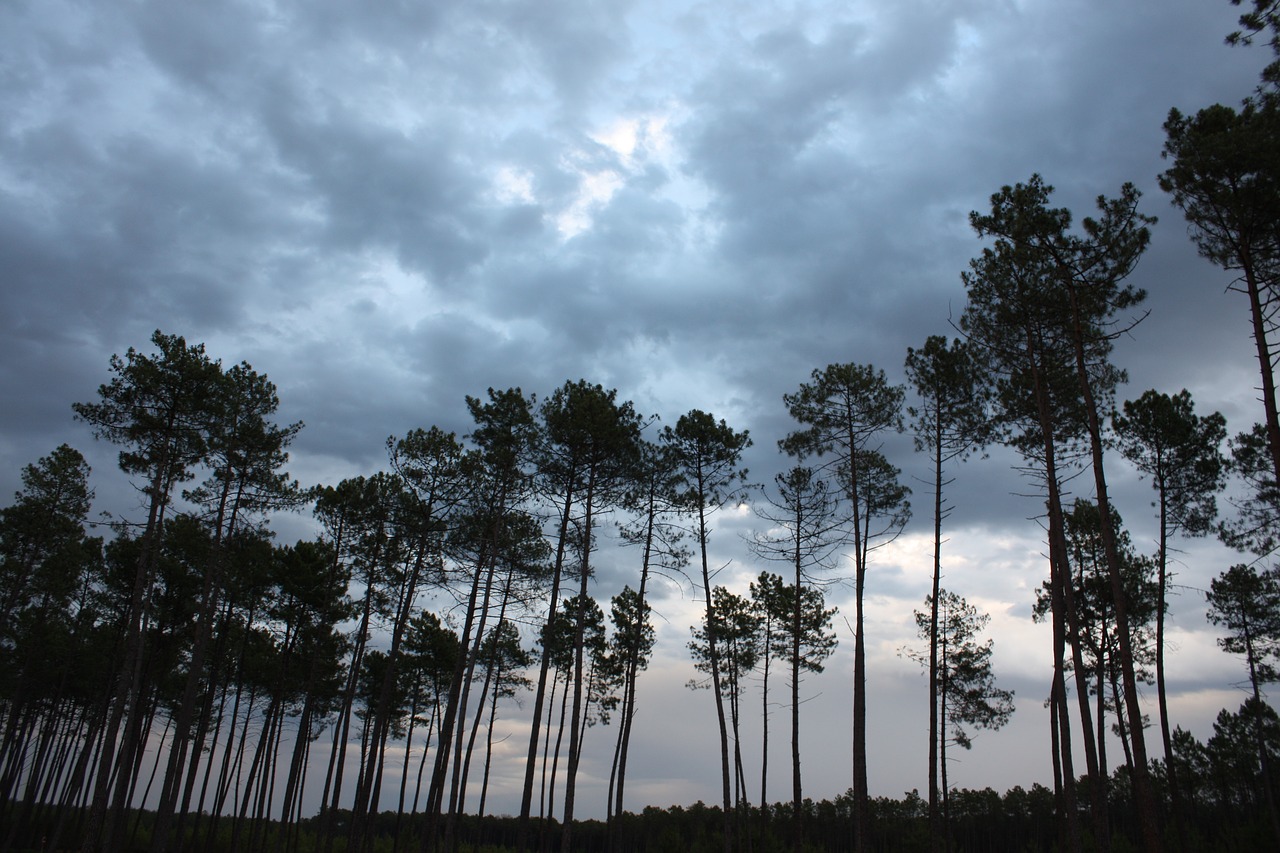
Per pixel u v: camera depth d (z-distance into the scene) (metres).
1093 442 17.11
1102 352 19.44
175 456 24.91
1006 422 22.16
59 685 35.97
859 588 23.03
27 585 31.25
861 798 21.05
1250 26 12.02
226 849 43.19
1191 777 50.16
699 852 43.50
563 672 41.12
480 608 25.75
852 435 24.41
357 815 29.69
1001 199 19.11
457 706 25.31
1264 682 28.84
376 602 30.17
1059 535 19.52
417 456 26.94
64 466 31.45
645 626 38.28
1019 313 19.64
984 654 31.50
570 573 25.88
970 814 89.31
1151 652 27.84
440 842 49.03
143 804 43.88
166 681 34.59
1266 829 28.94
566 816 22.66
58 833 33.88
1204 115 15.52
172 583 31.58
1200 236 15.85
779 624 35.94
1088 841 34.06
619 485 25.94
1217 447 23.45
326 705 39.88
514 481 26.44
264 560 31.23
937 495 23.53
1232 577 29.22
